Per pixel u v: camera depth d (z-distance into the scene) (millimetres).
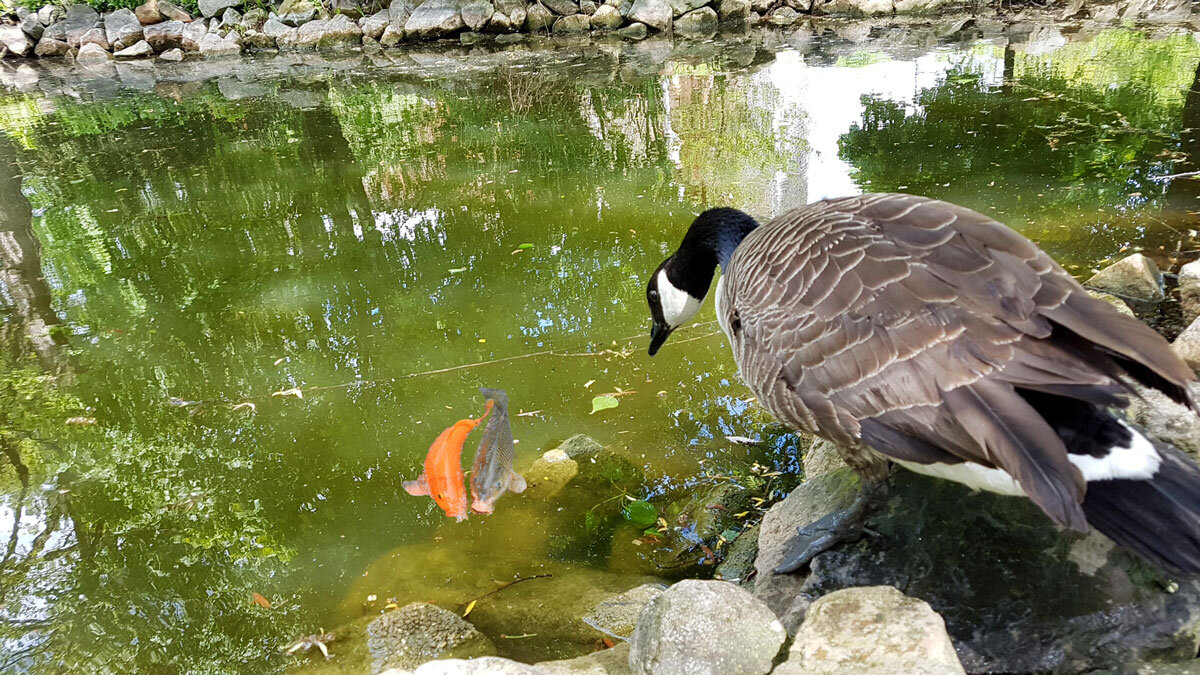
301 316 5902
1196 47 11375
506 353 5258
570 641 3178
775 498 3918
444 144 9695
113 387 5176
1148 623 2492
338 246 7039
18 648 3342
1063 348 2148
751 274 2879
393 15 16609
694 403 4656
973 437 2072
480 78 13016
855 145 8453
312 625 3398
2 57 17672
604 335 5375
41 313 6203
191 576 3697
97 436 4711
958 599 2697
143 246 7344
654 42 15008
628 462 4250
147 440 4652
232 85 13945
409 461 4379
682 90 11305
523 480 3656
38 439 4703
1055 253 5707
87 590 3641
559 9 16266
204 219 7891
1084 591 2605
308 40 16672
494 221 7266
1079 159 7512
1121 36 12523
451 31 16281
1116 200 6523
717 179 7781
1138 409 3045
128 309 6176
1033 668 2502
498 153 9227
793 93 10688
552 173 8398
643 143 9148
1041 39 12805
